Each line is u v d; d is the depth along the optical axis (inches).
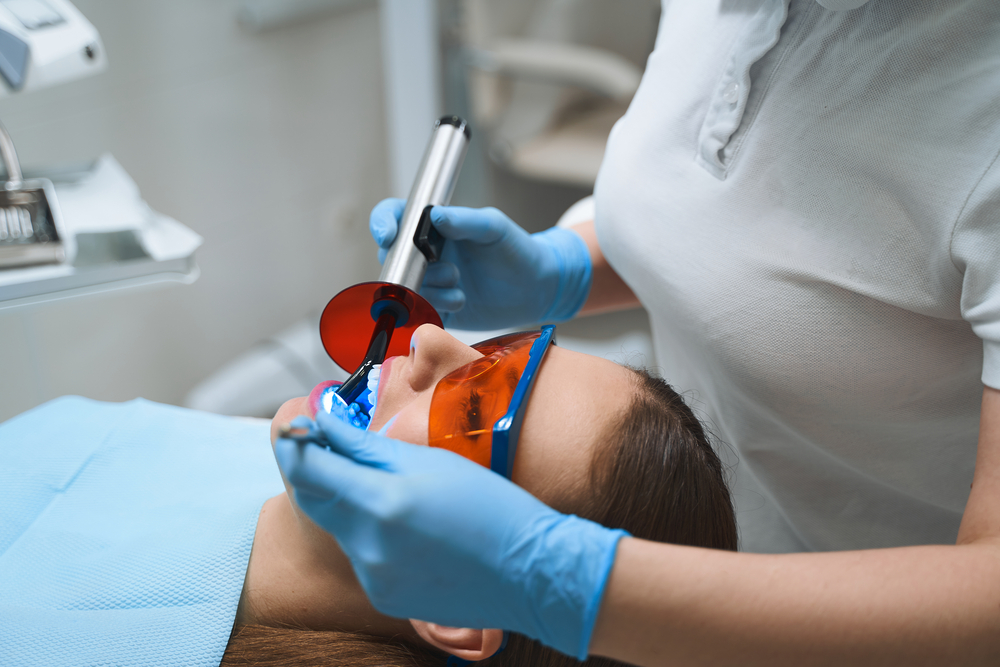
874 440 31.6
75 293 43.2
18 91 42.6
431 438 27.4
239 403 72.5
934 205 24.7
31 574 33.7
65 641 30.0
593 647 21.7
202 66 73.6
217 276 81.8
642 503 28.4
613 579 20.7
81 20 45.4
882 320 27.7
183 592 32.0
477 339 80.4
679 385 42.0
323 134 91.4
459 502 21.7
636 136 34.2
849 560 20.7
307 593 31.9
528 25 83.6
